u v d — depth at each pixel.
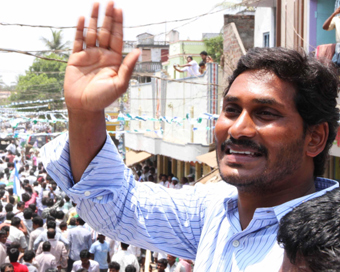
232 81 1.66
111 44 1.59
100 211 1.85
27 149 29.67
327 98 1.53
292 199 1.55
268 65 1.50
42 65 40.66
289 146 1.47
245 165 1.49
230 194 1.81
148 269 8.62
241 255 1.55
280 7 9.28
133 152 22.38
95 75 1.56
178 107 17.08
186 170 18.08
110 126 23.73
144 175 20.05
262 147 1.47
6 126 43.16
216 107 14.28
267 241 1.51
